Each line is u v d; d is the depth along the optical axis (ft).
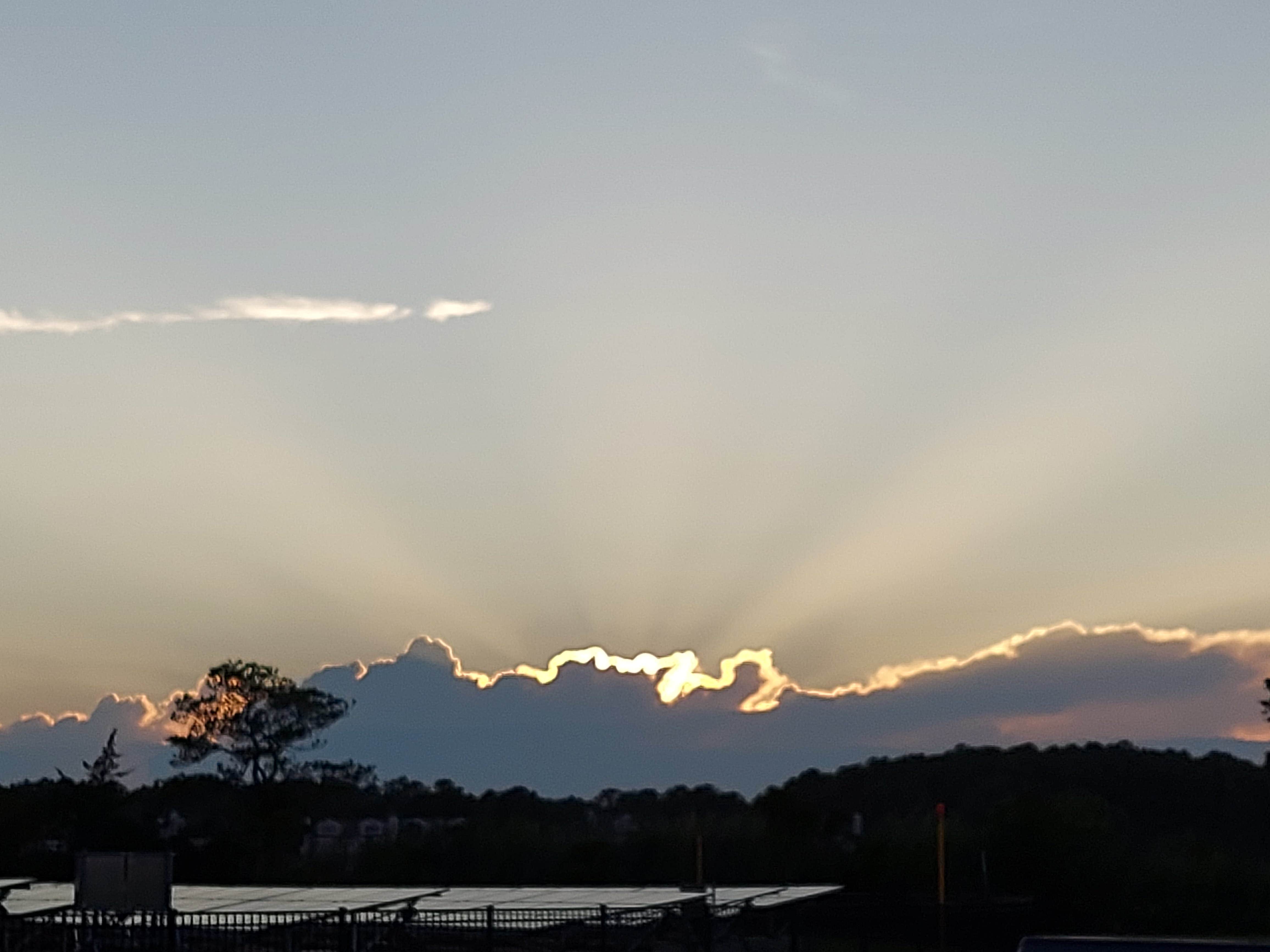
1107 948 64.39
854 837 357.82
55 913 115.14
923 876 319.68
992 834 319.47
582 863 347.97
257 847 366.43
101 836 358.02
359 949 122.11
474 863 350.43
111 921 117.50
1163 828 465.88
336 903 145.59
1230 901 312.71
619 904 139.54
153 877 112.27
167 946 114.01
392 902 137.90
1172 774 495.82
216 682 384.27
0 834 360.48
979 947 223.71
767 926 188.03
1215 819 471.21
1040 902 309.22
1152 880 315.78
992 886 314.55
